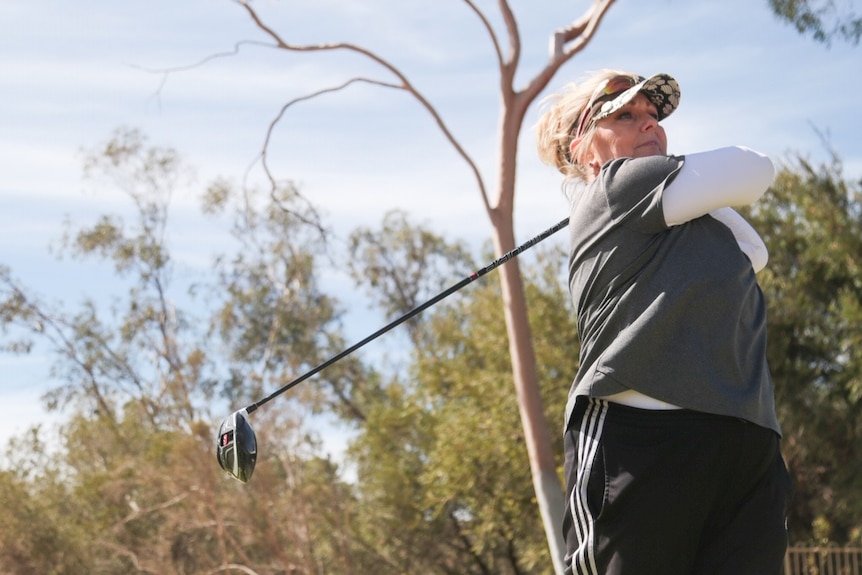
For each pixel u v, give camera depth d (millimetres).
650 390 2732
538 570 25578
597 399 2828
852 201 20641
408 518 25438
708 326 2742
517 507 20875
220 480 24703
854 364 19891
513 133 14242
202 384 30578
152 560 24781
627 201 2842
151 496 25797
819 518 20781
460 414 21625
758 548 2715
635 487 2725
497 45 14141
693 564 2764
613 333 2838
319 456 25344
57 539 27141
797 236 20703
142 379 35500
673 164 2822
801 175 21031
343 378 36250
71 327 35188
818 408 20672
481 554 26188
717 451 2697
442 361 23203
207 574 23984
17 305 34656
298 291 33938
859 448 20281
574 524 2828
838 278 20516
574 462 2863
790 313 20406
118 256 34906
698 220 2844
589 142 3188
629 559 2729
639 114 3123
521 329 13977
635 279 2811
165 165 35031
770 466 2773
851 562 19797
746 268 2832
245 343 34281
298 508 24672
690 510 2713
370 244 39156
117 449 29188
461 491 21234
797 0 15875
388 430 25438
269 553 25172
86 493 26688
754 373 2773
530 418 13680
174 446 24359
